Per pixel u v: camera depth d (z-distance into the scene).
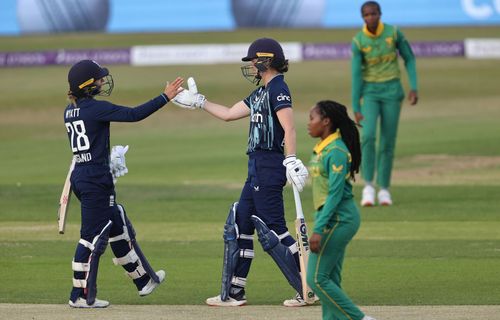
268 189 29.62
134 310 28.84
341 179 24.09
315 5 124.88
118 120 29.20
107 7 127.38
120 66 112.38
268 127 29.62
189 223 46.28
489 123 80.81
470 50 111.62
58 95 97.62
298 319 27.28
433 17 124.31
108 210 29.48
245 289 32.59
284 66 30.03
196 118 89.94
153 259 38.03
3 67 113.12
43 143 78.81
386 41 49.19
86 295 29.19
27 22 126.12
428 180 57.94
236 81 101.62
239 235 30.28
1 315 27.91
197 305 29.91
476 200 51.09
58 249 40.38
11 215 49.06
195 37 122.12
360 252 38.88
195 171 63.03
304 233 29.39
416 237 42.00
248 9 125.94
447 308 28.59
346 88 97.00
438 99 93.31
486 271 34.78
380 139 50.44
